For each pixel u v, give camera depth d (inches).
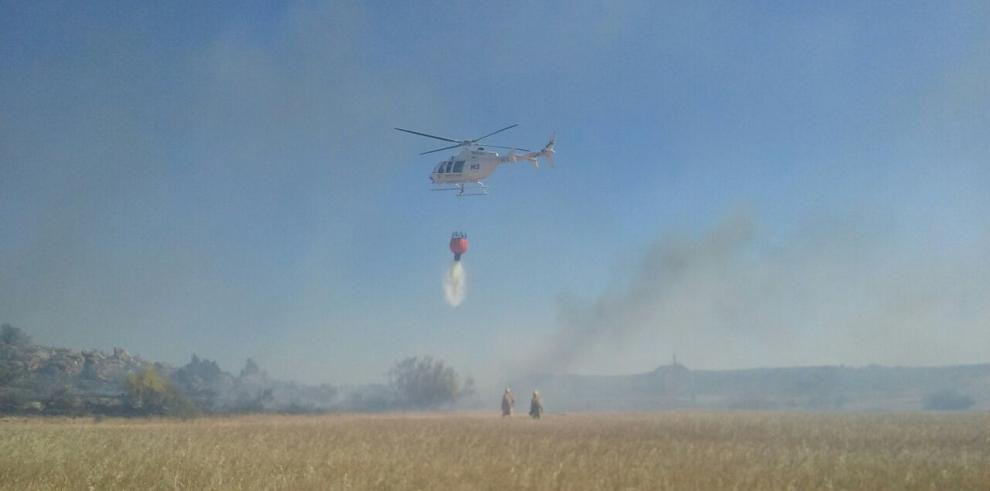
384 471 724.7
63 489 645.9
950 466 815.1
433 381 3565.5
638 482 687.7
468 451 916.6
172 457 811.4
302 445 974.4
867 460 856.9
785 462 820.6
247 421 1800.0
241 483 660.7
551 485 666.8
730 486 666.2
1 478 687.1
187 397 2224.4
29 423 1617.9
